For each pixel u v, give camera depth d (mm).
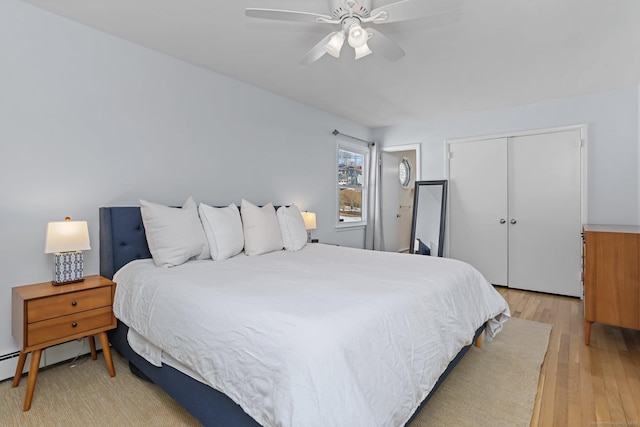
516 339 2611
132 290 1927
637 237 2322
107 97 2396
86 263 2307
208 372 1329
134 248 2393
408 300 1534
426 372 1437
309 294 1521
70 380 1983
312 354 1061
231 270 2076
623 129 3516
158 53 2682
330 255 2727
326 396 1003
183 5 2033
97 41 2340
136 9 2080
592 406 1735
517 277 4258
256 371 1153
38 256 2102
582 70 2990
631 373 2076
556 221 3965
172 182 2795
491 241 4434
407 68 2955
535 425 1586
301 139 4094
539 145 4047
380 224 5414
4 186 1973
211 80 3070
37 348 1735
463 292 2018
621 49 2561
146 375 1861
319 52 2086
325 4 2010
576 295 3854
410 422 1472
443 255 4711
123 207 2400
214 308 1415
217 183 3145
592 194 3705
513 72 3041
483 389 1894
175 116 2805
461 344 1797
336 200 4707
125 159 2502
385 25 2213
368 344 1210
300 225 3230
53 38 2141
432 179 4875
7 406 1723
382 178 5477
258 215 2865
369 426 1016
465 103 4047
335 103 4082
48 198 2137
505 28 2256
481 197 4496
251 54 2717
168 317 1596
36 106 2080
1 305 1963
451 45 2506
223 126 3184
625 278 2365
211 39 2473
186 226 2336
